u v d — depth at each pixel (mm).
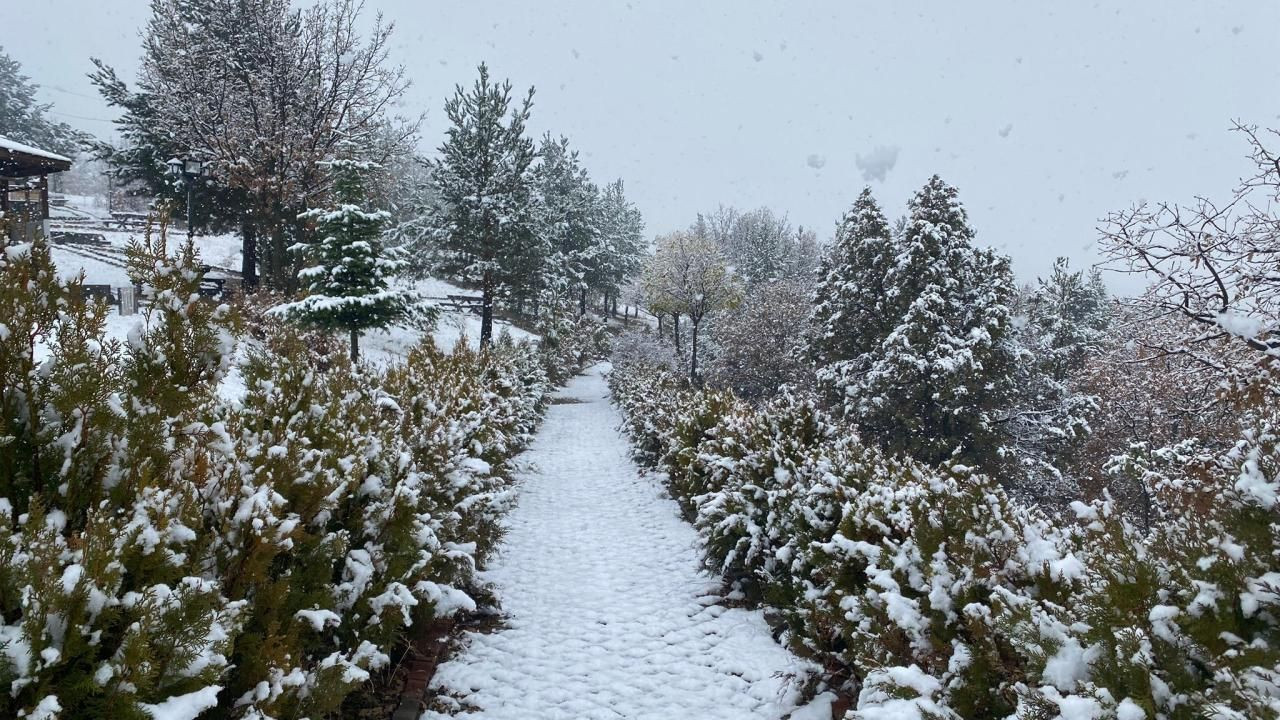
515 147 29031
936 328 19562
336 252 18062
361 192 18469
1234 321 7473
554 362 34094
